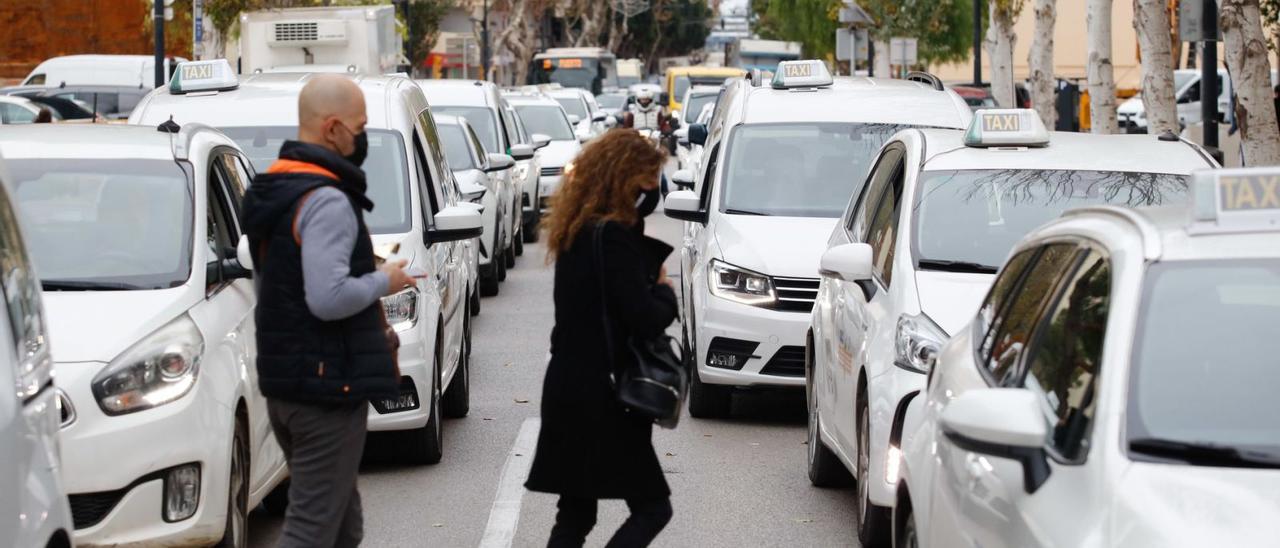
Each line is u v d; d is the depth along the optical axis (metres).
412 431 19.22
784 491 18.28
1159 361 8.48
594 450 11.73
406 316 18.72
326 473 11.53
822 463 18.19
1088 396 8.58
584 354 11.73
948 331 14.52
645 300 11.58
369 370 11.48
